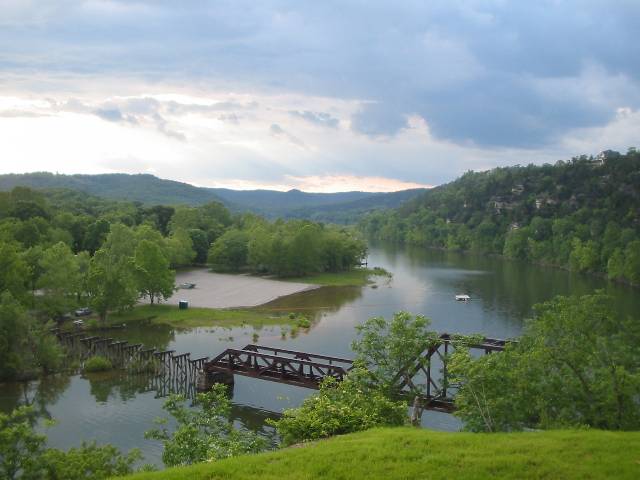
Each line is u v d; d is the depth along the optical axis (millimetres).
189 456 25406
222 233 198250
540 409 28938
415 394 34219
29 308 88625
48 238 144000
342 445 22031
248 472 19234
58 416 53469
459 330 92375
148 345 81312
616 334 29578
